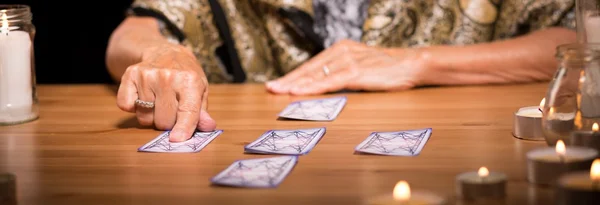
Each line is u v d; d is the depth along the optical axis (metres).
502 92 1.49
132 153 1.04
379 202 0.70
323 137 1.10
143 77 1.19
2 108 1.28
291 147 1.02
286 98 1.51
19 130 1.24
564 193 0.70
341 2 1.91
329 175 0.88
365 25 1.90
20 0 2.68
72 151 1.07
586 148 0.84
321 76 1.58
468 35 1.89
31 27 1.32
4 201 0.81
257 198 0.80
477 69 1.58
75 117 1.35
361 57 1.60
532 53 1.59
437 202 0.69
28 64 1.30
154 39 1.66
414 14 1.91
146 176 0.91
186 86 1.16
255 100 1.49
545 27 1.76
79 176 0.92
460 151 0.99
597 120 0.92
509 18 1.83
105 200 0.82
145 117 1.21
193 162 0.97
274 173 0.88
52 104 1.51
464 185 0.77
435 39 1.91
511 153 0.97
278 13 1.90
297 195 0.81
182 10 1.90
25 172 0.96
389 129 1.16
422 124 1.18
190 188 0.85
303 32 1.88
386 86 1.54
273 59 1.99
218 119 1.29
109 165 0.98
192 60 1.31
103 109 1.44
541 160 0.81
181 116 1.13
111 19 2.79
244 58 1.97
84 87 1.75
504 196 0.77
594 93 0.92
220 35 1.98
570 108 0.93
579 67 0.93
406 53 1.60
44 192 0.86
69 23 2.78
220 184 0.85
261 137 1.09
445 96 1.46
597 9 1.09
